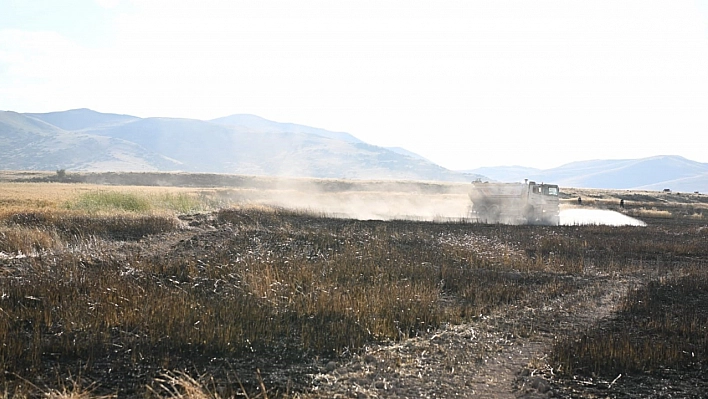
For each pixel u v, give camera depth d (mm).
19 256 18281
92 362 9867
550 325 13195
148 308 12375
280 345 11094
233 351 10594
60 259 17391
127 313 12094
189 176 135125
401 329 12484
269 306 13523
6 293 13562
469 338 11961
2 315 11766
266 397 8250
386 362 10195
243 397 8555
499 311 14562
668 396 8938
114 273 15727
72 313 12141
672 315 14164
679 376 9891
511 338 12031
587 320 13734
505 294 16359
